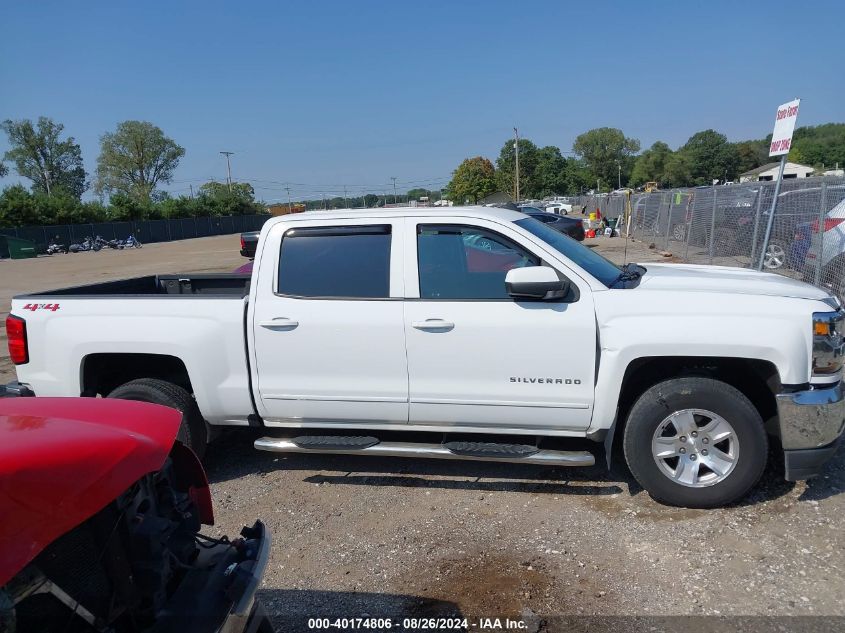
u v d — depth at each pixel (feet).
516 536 12.34
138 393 14.92
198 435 15.16
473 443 13.88
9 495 5.39
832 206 32.37
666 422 12.66
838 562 10.86
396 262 13.89
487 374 13.33
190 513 8.10
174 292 20.76
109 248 177.17
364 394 13.94
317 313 13.93
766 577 10.57
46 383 15.26
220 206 263.08
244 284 20.45
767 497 13.28
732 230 44.86
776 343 12.04
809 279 33.19
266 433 16.96
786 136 27.58
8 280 83.51
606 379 12.79
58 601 5.90
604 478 14.57
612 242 77.97
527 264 13.53
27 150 277.44
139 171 305.73
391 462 16.16
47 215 184.75
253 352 14.32
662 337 12.38
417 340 13.50
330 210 15.05
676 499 12.81
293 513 13.75
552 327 12.92
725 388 12.39
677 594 10.29
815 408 12.10
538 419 13.39
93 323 14.92
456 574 11.23
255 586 7.44
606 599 10.28
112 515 6.55
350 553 12.08
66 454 5.98
